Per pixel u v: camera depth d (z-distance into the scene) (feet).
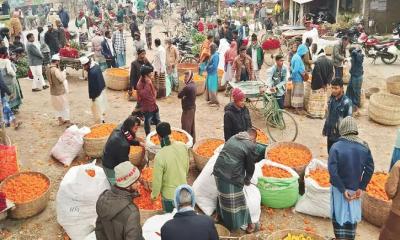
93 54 54.95
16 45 58.29
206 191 24.29
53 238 22.93
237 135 22.17
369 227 23.56
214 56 42.60
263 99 37.32
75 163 30.89
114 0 140.67
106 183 23.13
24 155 32.37
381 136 36.19
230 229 22.95
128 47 79.87
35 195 24.72
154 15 123.44
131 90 40.91
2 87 35.70
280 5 105.40
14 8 98.53
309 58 46.37
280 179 24.62
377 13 83.51
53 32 57.47
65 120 38.45
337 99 26.63
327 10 94.99
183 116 32.24
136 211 15.39
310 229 23.38
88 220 22.49
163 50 44.60
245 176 22.38
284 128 36.06
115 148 22.48
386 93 41.55
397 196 17.84
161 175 21.07
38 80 48.78
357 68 39.60
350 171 19.20
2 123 30.04
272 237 20.27
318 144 34.65
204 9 120.26
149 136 30.63
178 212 15.15
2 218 23.53
